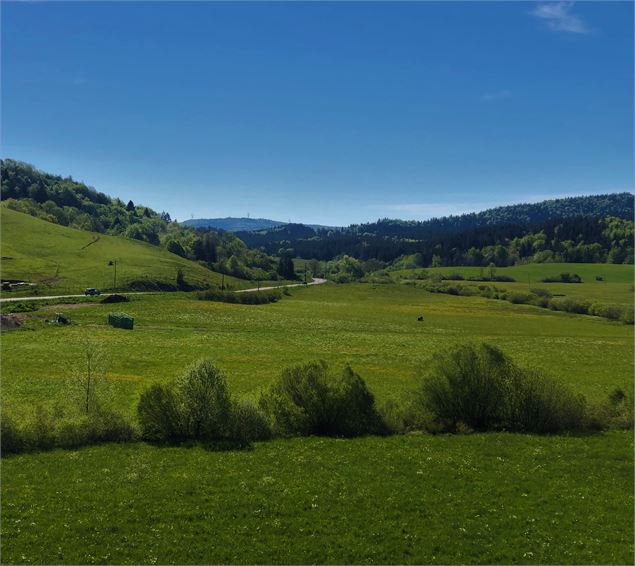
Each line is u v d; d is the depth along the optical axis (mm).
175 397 30484
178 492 22859
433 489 23938
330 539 19375
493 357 35250
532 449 29484
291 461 26891
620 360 70875
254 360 63094
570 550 18953
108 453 27359
